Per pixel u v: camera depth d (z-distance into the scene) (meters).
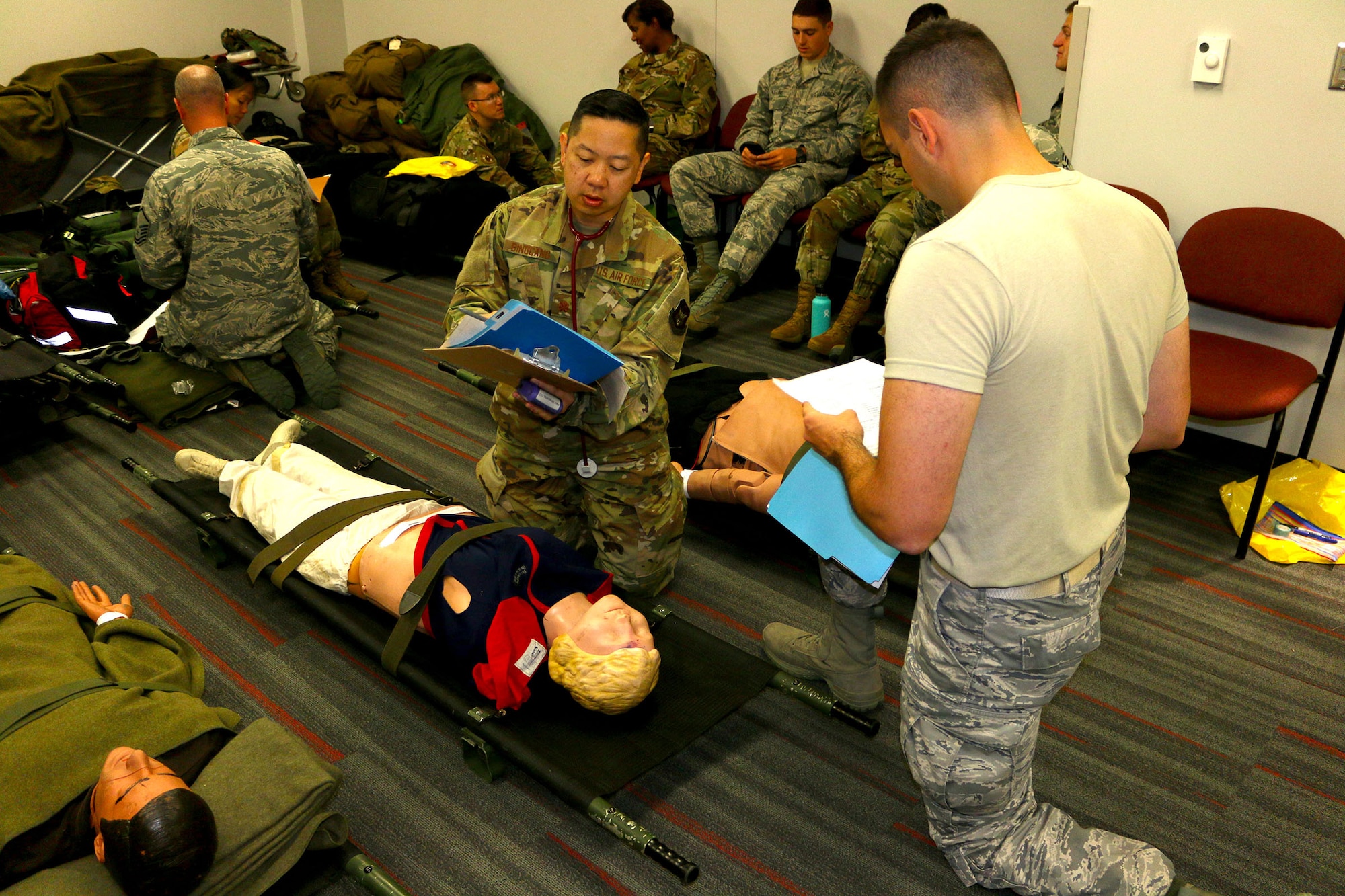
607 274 2.15
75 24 6.00
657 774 2.05
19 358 3.14
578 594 2.09
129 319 4.12
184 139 3.70
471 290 2.20
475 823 1.93
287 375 3.81
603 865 1.83
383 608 2.25
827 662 2.20
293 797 1.64
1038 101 4.25
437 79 5.89
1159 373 1.43
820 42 4.45
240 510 2.58
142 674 2.02
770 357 4.12
